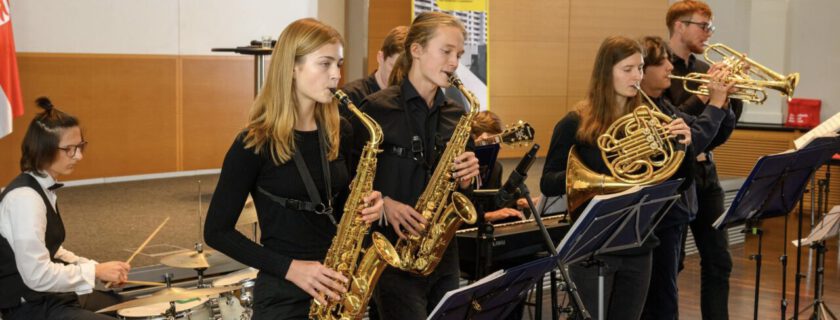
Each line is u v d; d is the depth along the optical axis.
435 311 2.46
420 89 3.13
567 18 10.59
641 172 3.69
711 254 4.57
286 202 2.56
